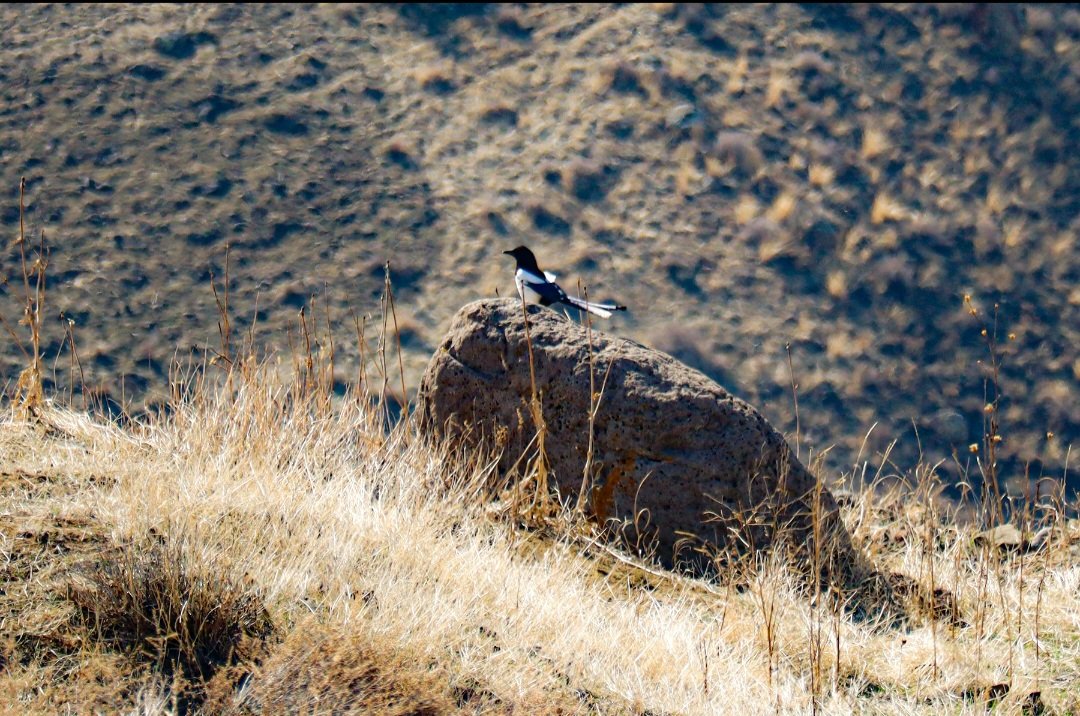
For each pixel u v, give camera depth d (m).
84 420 5.44
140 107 25.56
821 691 4.16
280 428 5.71
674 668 4.18
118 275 21.12
